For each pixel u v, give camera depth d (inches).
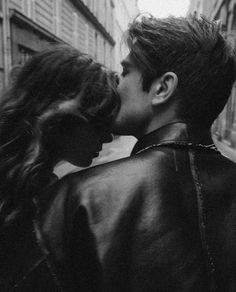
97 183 21.1
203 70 23.5
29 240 21.2
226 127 592.7
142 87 24.9
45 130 24.9
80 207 20.3
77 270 20.5
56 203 21.5
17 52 417.7
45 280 20.5
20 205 22.7
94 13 916.0
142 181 21.6
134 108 25.5
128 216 20.6
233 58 24.8
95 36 924.0
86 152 27.6
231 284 21.9
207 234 22.0
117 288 19.5
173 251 20.6
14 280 21.1
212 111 25.2
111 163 22.6
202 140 25.0
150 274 20.1
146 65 24.0
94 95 25.9
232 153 394.3
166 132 24.2
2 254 21.7
